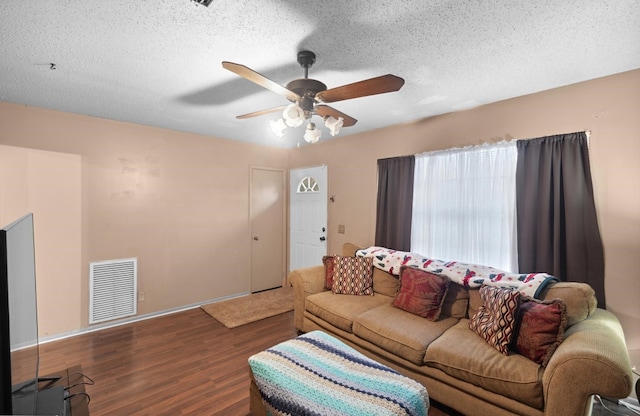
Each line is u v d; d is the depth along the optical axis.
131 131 3.40
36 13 1.46
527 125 2.54
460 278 2.54
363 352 2.39
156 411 1.93
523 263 2.50
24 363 1.14
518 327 1.88
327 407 1.47
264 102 2.72
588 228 2.22
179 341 2.91
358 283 3.06
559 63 1.99
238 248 4.36
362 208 3.84
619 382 1.37
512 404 1.65
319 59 1.93
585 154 2.25
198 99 2.64
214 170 4.09
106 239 3.25
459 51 1.83
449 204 3.01
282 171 4.89
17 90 2.45
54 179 2.95
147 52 1.85
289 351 1.92
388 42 1.73
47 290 2.91
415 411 1.48
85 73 2.14
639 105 2.07
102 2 1.38
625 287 2.12
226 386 2.20
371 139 3.73
